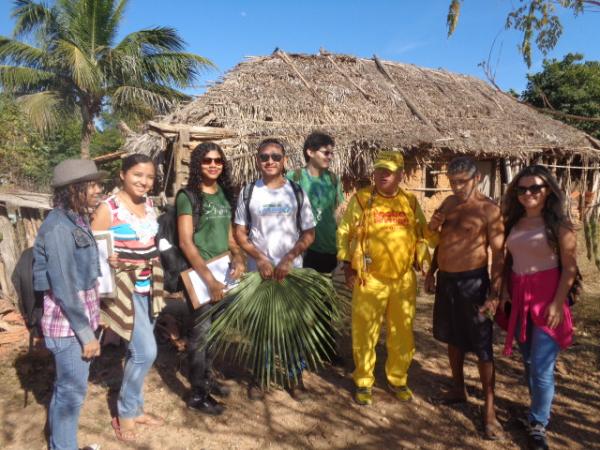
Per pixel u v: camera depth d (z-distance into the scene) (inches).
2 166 614.9
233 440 127.0
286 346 142.5
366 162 298.5
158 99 674.2
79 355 105.0
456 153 357.4
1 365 165.6
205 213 132.3
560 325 117.9
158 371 163.8
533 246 118.9
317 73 380.5
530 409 124.8
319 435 130.0
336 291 149.7
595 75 648.4
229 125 285.0
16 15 629.6
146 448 122.7
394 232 139.1
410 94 404.5
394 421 136.9
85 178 101.6
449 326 136.7
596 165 427.8
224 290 135.6
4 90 639.1
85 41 653.3
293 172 160.7
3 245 230.1
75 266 100.8
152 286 124.5
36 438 125.2
